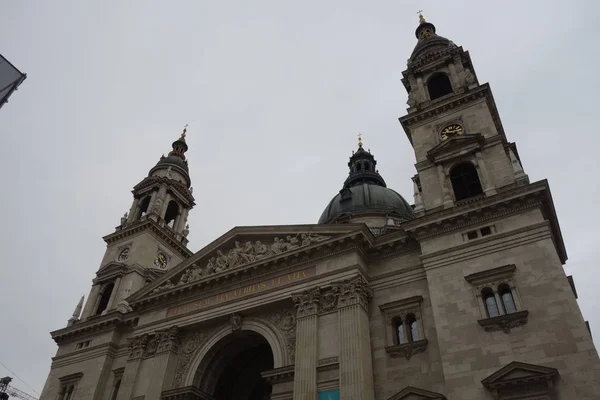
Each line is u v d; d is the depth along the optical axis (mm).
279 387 34656
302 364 33531
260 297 39562
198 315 42219
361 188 75625
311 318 35562
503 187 35938
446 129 43250
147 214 62406
